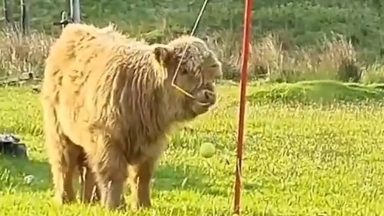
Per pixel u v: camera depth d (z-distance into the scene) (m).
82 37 13.45
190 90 12.04
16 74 33.69
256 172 17.16
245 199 14.21
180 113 12.25
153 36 42.69
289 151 19.61
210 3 48.91
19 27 43.22
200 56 12.04
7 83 32.19
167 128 12.53
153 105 12.41
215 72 12.09
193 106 12.12
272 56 37.94
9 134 19.11
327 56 37.78
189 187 15.77
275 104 29.19
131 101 12.43
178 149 19.31
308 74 36.72
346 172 17.47
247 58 11.38
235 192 11.88
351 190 15.59
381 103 30.31
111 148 12.49
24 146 17.88
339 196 14.91
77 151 13.62
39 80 33.09
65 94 13.19
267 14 47.34
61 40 13.74
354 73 37.16
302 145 20.52
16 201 12.78
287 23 46.47
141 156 12.70
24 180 15.74
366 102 30.42
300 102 30.06
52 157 13.80
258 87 32.59
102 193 12.58
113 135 12.45
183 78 12.04
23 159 17.61
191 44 12.11
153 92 12.37
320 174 17.14
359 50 44.38
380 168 18.02
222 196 14.97
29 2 47.44
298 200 14.44
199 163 17.89
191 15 47.22
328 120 24.88
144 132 12.50
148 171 12.86
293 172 17.25
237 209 11.91
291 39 44.47
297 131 22.62
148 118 12.43
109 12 47.91
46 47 35.56
